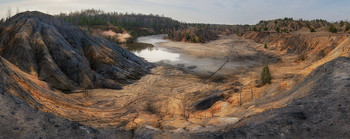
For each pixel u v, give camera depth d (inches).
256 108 398.9
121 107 702.5
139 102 779.4
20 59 901.2
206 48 2869.1
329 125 226.4
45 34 1058.1
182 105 754.8
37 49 964.6
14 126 250.5
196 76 1317.7
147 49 2817.4
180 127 347.6
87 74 991.0
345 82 330.0
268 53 2313.0
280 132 236.1
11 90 375.2
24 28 1037.2
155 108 710.5
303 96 358.3
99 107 670.5
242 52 2428.6
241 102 614.5
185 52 2498.8
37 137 240.8
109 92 915.4
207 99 769.6
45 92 574.9
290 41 2373.3
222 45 3265.3
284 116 273.1
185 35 4247.0
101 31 4485.7
